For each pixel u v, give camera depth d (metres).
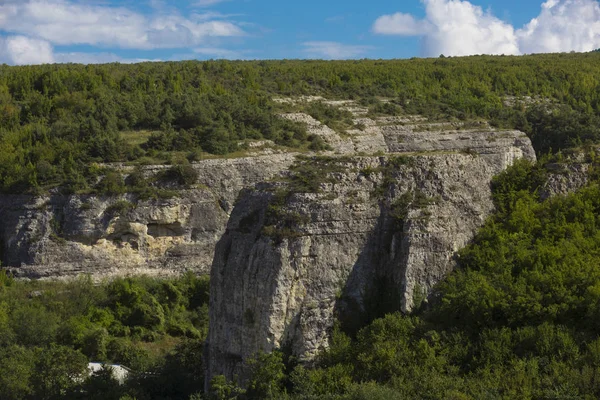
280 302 35.62
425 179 39.25
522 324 35.53
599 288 34.94
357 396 31.66
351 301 37.12
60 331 58.66
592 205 41.53
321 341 36.19
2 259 74.19
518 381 31.97
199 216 78.00
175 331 64.56
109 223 74.81
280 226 36.50
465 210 40.00
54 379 45.00
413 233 37.34
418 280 37.25
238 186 80.38
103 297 68.00
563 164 43.66
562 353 33.12
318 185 37.41
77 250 73.75
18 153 79.81
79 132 83.00
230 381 36.72
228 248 38.53
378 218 37.97
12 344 53.16
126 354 56.22
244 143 85.50
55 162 78.19
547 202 42.12
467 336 35.41
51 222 74.19
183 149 82.56
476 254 38.78
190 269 76.62
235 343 37.06
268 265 35.84
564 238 40.00
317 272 36.53
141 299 67.25
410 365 34.06
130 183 76.88
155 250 76.56
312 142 89.44
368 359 34.62
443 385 32.44
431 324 35.97
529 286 36.31
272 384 34.16
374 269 37.72
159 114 89.69
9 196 75.50
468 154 42.12
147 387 45.25
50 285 70.88
